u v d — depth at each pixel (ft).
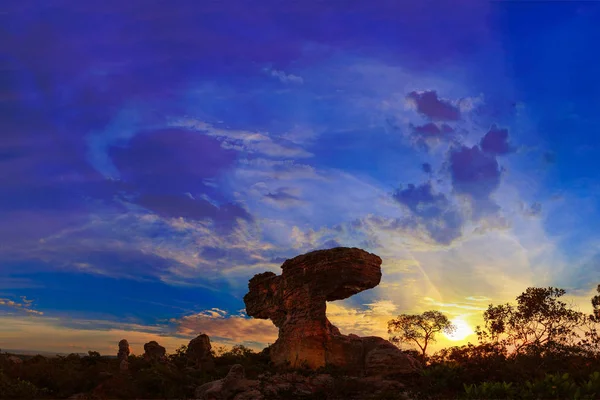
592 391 119.44
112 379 138.00
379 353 148.46
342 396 127.75
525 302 173.37
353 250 158.92
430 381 135.23
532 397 118.73
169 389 135.03
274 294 179.63
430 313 197.06
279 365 158.20
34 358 158.61
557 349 160.45
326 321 159.94
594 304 168.66
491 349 165.27
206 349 180.14
